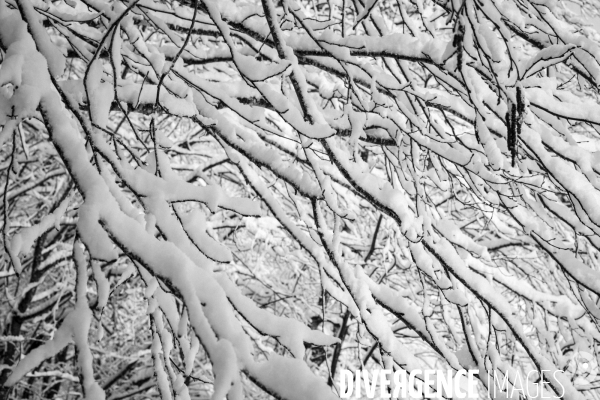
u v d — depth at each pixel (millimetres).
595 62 869
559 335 1491
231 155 957
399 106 928
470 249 996
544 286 1621
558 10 1322
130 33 838
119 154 806
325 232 907
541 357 935
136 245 679
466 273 927
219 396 628
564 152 883
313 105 850
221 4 916
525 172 1004
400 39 849
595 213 852
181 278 665
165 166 803
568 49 816
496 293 928
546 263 1579
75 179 702
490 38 791
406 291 1618
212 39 1207
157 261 673
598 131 1019
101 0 854
